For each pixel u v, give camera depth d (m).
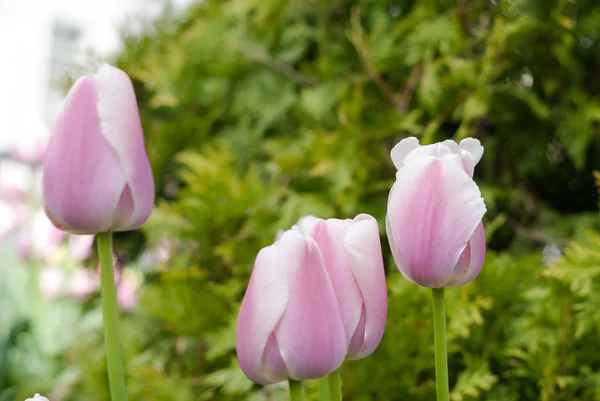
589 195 1.08
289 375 0.55
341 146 0.98
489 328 0.81
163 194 1.22
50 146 0.58
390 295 0.81
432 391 0.77
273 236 0.97
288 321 0.54
